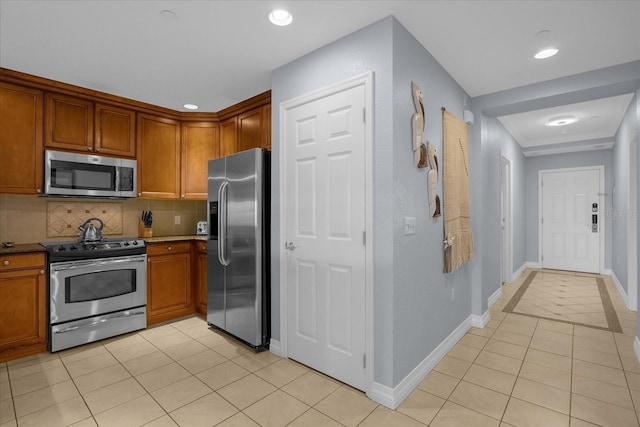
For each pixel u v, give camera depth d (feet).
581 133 16.81
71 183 9.73
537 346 9.11
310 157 7.72
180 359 8.39
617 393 6.77
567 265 19.92
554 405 6.37
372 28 6.63
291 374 7.58
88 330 9.26
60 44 7.47
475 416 6.05
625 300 13.43
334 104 7.22
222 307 9.95
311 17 6.43
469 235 10.09
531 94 9.79
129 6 6.10
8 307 8.24
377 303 6.55
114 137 10.73
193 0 5.94
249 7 6.13
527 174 20.84
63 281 8.90
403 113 6.68
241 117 11.41
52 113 9.52
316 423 5.88
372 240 6.53
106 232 11.48
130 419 5.99
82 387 7.07
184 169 12.35
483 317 10.76
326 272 7.41
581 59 8.23
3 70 8.58
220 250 9.69
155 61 8.30
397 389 6.44
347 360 7.06
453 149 9.00
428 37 7.20
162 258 11.09
